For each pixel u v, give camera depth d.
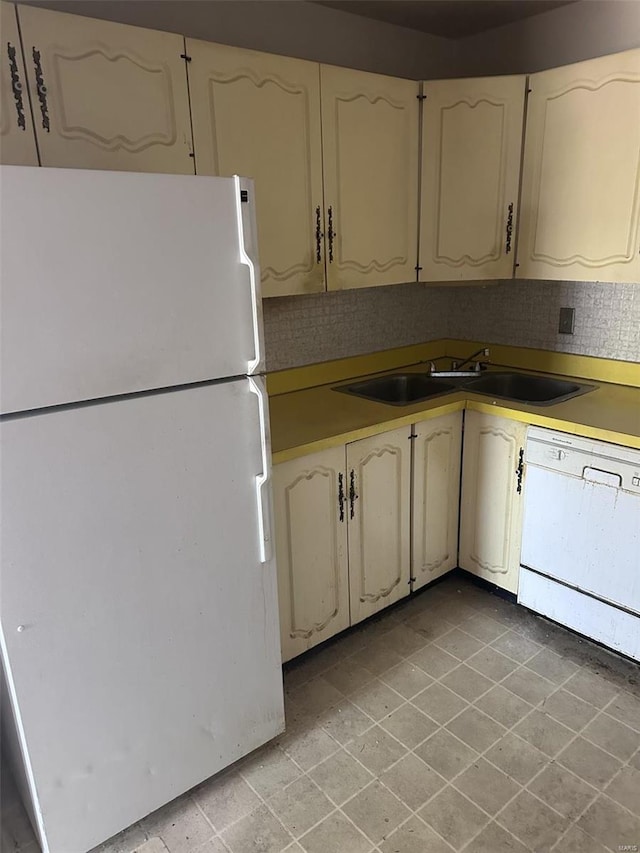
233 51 1.78
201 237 1.32
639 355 2.45
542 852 1.50
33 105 1.47
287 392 2.59
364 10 2.38
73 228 1.14
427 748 1.83
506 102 2.25
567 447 2.09
